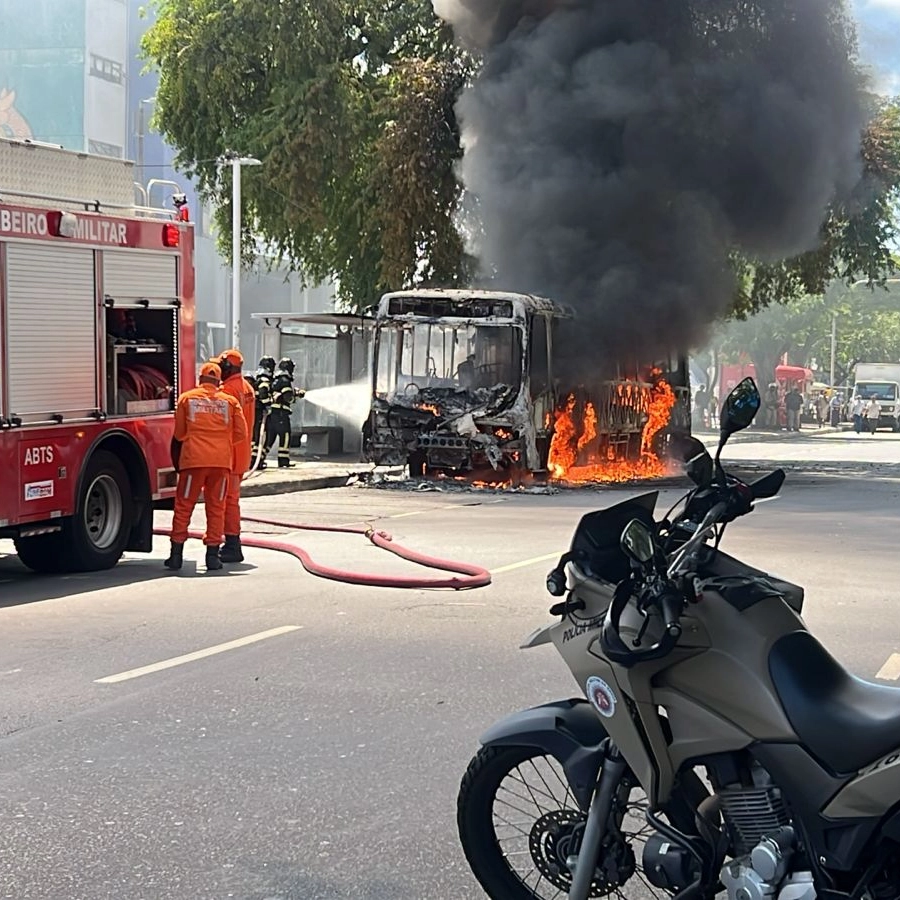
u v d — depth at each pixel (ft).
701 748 11.25
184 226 38.83
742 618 11.11
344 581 33.81
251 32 89.61
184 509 36.27
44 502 33.55
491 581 33.76
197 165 93.50
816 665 11.05
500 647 25.71
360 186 93.15
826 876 10.81
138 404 37.04
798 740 10.78
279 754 18.75
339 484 68.74
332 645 25.94
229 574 35.53
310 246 96.73
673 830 11.76
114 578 34.86
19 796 16.99
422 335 67.67
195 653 25.26
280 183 88.07
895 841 10.49
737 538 43.65
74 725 20.30
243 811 16.42
